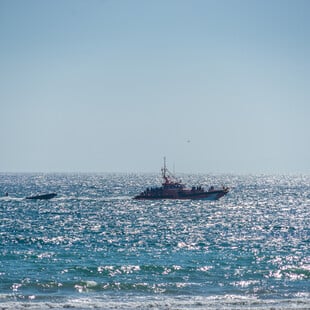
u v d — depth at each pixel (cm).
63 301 13525
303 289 15062
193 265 18088
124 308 12875
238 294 14488
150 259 19350
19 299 13725
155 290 14862
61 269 17312
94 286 15188
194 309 12762
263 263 18588
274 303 13425
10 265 18000
